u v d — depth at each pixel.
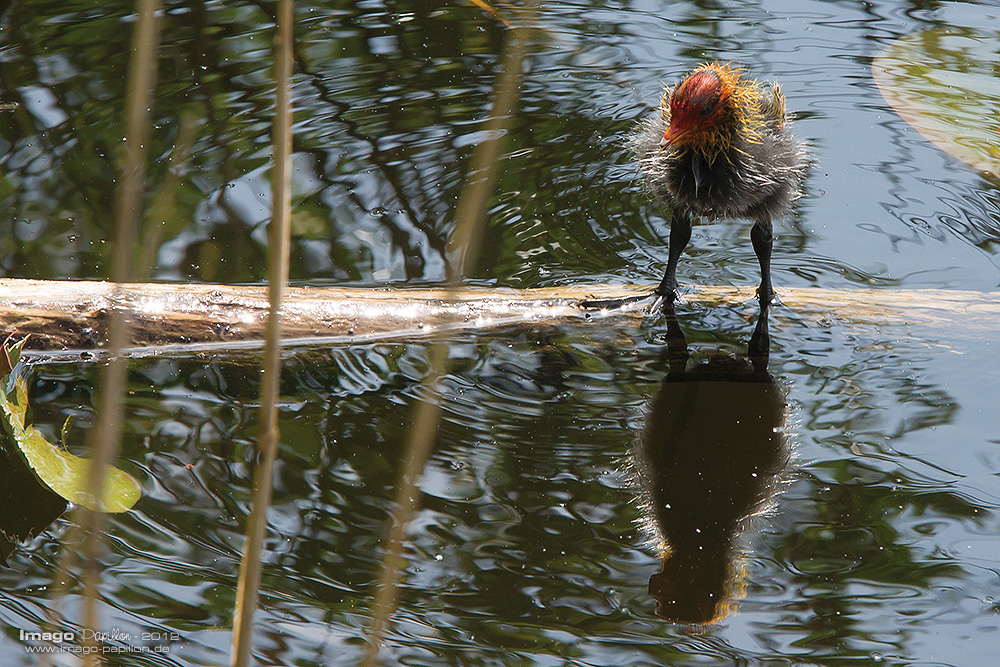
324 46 11.59
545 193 9.12
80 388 6.48
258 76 10.84
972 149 9.78
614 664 4.44
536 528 5.33
